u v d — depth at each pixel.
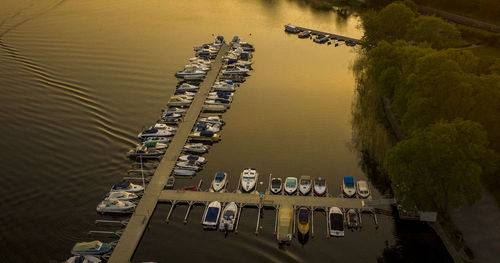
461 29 125.62
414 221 62.88
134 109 94.06
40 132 85.38
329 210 64.12
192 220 64.19
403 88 76.56
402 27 109.25
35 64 113.81
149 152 78.19
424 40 99.94
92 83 104.69
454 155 57.28
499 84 67.12
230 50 123.56
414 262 57.69
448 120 67.69
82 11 155.50
